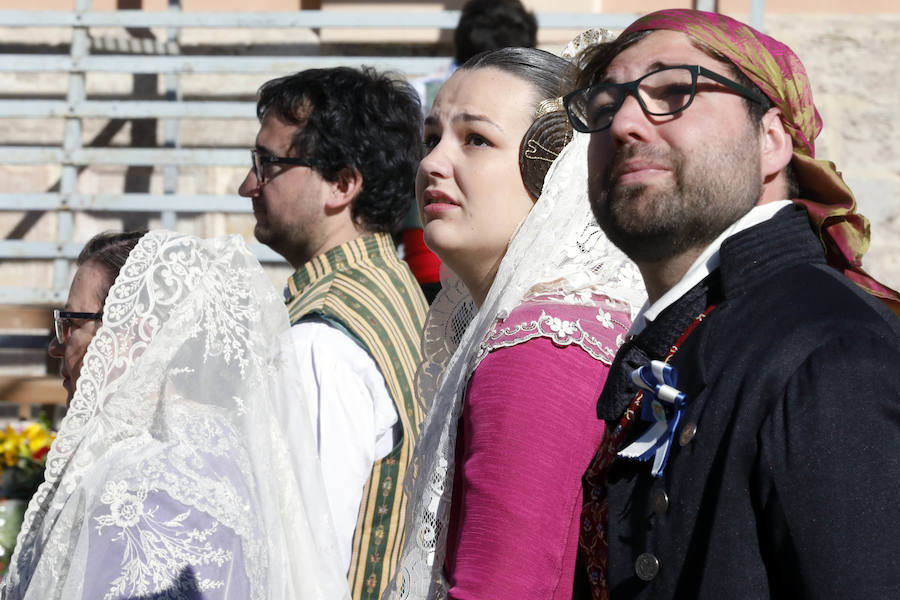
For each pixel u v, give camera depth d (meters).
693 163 2.40
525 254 3.33
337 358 4.34
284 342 3.86
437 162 3.65
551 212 3.37
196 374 3.59
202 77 10.45
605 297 3.29
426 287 6.25
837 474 1.96
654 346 2.48
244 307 3.79
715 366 2.24
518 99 3.64
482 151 3.62
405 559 3.37
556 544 2.92
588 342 3.12
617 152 2.47
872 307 2.19
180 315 3.62
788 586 2.04
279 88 5.05
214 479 3.41
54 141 10.52
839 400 2.01
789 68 2.52
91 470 3.38
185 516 3.30
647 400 2.47
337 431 4.23
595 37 3.87
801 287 2.26
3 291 9.94
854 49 9.54
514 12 7.32
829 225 2.55
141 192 10.42
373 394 4.37
